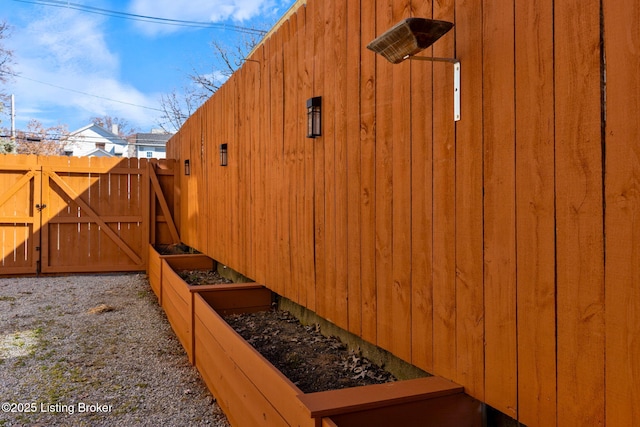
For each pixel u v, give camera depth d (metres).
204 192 6.25
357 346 2.64
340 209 2.51
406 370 2.14
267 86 3.69
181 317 4.38
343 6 2.47
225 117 5.05
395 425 1.61
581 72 1.21
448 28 1.58
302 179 3.01
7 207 7.86
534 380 1.36
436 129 1.77
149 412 3.04
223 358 2.87
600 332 1.16
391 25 2.05
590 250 1.19
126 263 8.39
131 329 5.01
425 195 1.84
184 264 6.17
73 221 8.09
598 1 1.16
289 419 1.77
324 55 2.70
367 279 2.26
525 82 1.38
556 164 1.28
